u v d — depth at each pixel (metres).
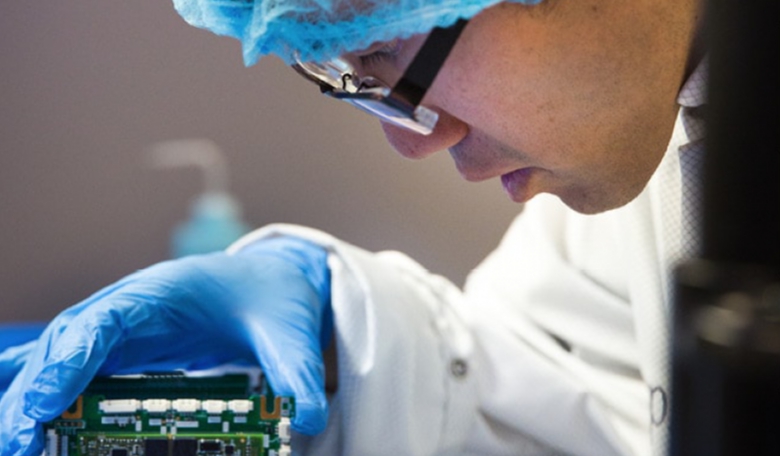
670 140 1.08
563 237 1.51
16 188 2.32
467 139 0.98
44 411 1.06
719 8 0.47
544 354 1.44
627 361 1.43
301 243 1.49
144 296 1.27
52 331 1.22
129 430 1.10
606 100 0.93
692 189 0.53
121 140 2.31
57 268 2.34
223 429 1.09
